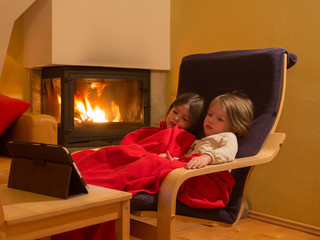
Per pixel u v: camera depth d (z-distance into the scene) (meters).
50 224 0.91
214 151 1.34
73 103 2.54
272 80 1.62
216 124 1.55
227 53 1.83
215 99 1.58
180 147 1.63
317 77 2.04
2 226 0.83
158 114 2.95
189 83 1.89
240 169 1.50
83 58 2.54
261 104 1.62
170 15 2.93
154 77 2.92
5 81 2.66
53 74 2.60
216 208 1.41
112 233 1.23
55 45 2.43
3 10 2.36
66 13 2.47
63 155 0.99
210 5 2.62
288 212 2.18
